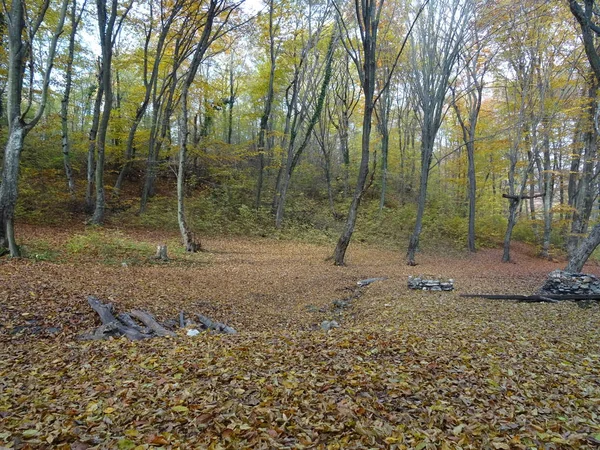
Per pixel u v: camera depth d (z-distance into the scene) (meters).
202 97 25.14
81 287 8.06
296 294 10.41
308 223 23.44
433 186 30.14
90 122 27.39
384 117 25.83
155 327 6.69
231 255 15.16
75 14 18.22
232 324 7.70
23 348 5.43
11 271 8.31
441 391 3.99
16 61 9.69
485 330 6.57
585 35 10.22
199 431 3.13
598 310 8.40
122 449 2.82
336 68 25.80
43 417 3.34
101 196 16.27
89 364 4.84
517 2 14.12
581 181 19.58
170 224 18.62
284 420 3.31
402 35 19.88
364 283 11.87
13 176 9.61
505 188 31.03
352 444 2.96
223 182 24.25
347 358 4.96
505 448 2.92
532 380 4.29
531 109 18.48
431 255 20.22
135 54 19.89
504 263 19.14
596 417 3.49
